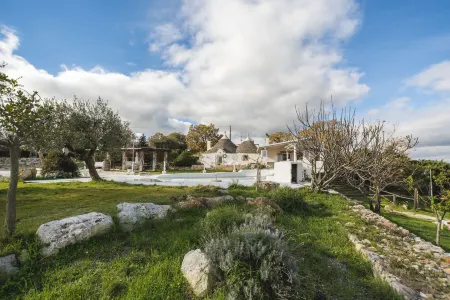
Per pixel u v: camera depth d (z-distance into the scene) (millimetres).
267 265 3004
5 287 3010
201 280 3068
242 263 3070
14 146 4238
